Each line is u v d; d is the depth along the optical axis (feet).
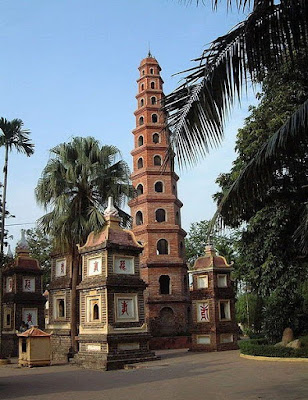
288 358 73.51
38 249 179.73
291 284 71.26
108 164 100.78
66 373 72.28
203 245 184.75
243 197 33.68
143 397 45.44
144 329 84.74
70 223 96.02
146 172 150.00
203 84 29.94
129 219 105.29
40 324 120.47
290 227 69.26
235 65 29.55
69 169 96.43
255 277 74.95
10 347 115.44
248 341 89.61
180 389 49.70
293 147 31.53
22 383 60.39
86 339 83.20
